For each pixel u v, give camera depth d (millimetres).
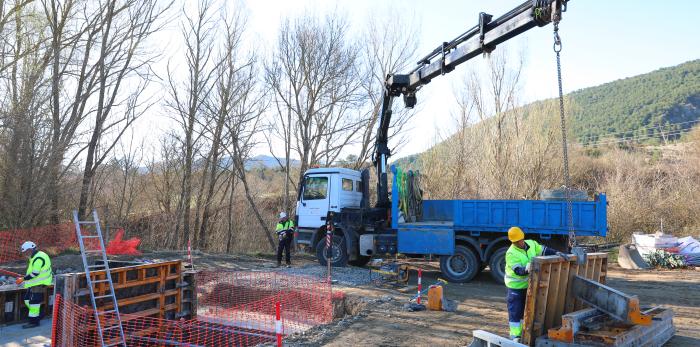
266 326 10469
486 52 11062
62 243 17984
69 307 8398
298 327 10312
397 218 13945
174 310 10773
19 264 15836
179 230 26219
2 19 17672
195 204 27453
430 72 13164
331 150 26453
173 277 10719
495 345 5758
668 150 43562
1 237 16281
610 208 26281
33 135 17906
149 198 28484
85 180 21328
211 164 25844
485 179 27875
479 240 13305
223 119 24828
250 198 25016
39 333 10391
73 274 8641
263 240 27828
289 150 26062
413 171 15156
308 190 15836
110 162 25125
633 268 17078
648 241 18203
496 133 28391
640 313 6523
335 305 11211
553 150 27797
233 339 10180
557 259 6973
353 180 16078
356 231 15172
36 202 17797
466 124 29406
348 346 7621
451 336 8109
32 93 18141
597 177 33906
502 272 13016
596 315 7121
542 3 9055
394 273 12727
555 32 8070
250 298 12484
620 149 43500
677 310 10219
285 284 12836
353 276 13898
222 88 24984
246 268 16141
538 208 12797
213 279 13969
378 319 9289
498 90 28672
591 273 8008
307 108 26109
